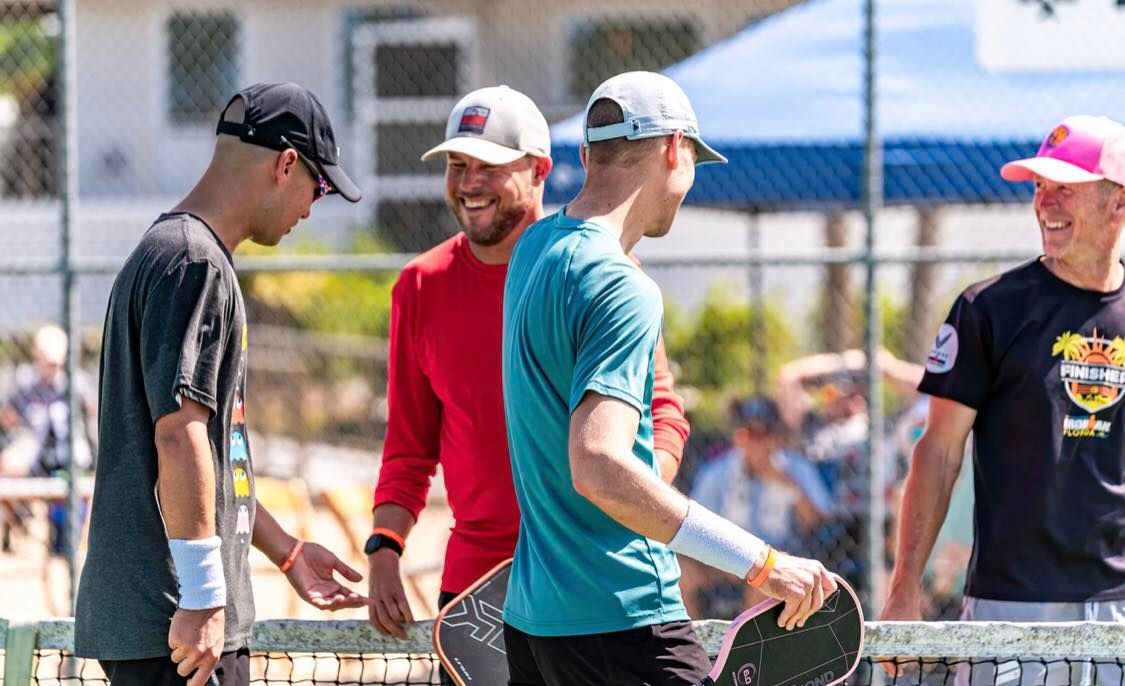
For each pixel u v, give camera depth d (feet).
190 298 22.03
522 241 22.89
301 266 48.60
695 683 21.39
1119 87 54.03
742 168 53.88
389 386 30.01
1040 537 28.71
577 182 52.21
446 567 28.99
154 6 117.39
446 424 29.12
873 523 47.11
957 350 29.35
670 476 26.76
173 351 21.84
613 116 21.75
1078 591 28.60
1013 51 53.31
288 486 60.75
